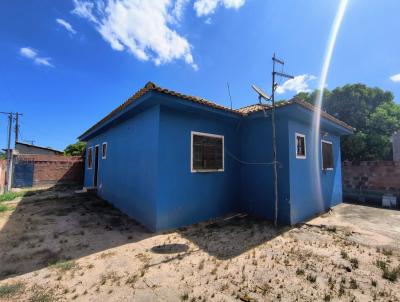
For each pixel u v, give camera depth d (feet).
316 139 24.48
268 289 9.31
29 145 82.17
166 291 9.11
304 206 21.17
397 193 29.22
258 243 14.53
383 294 9.00
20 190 40.14
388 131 36.88
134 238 15.29
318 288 9.41
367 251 13.43
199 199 19.44
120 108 20.33
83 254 12.64
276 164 19.56
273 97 18.54
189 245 14.07
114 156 26.94
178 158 18.10
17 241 14.61
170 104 16.96
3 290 8.93
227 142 22.26
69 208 24.58
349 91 39.68
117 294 8.86
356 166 33.35
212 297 8.75
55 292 8.94
